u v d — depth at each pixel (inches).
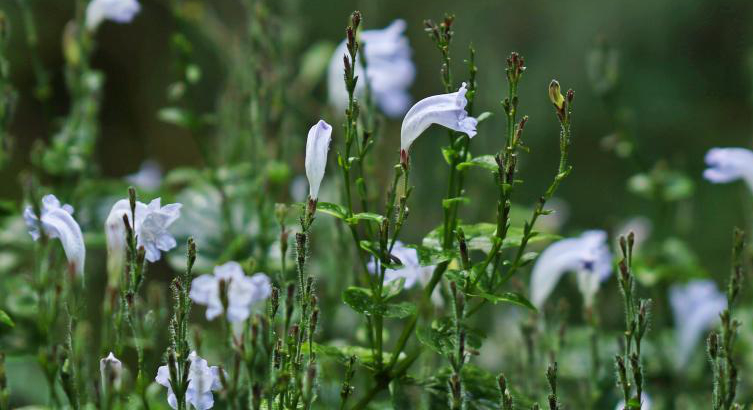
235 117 68.0
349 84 54.4
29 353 60.2
